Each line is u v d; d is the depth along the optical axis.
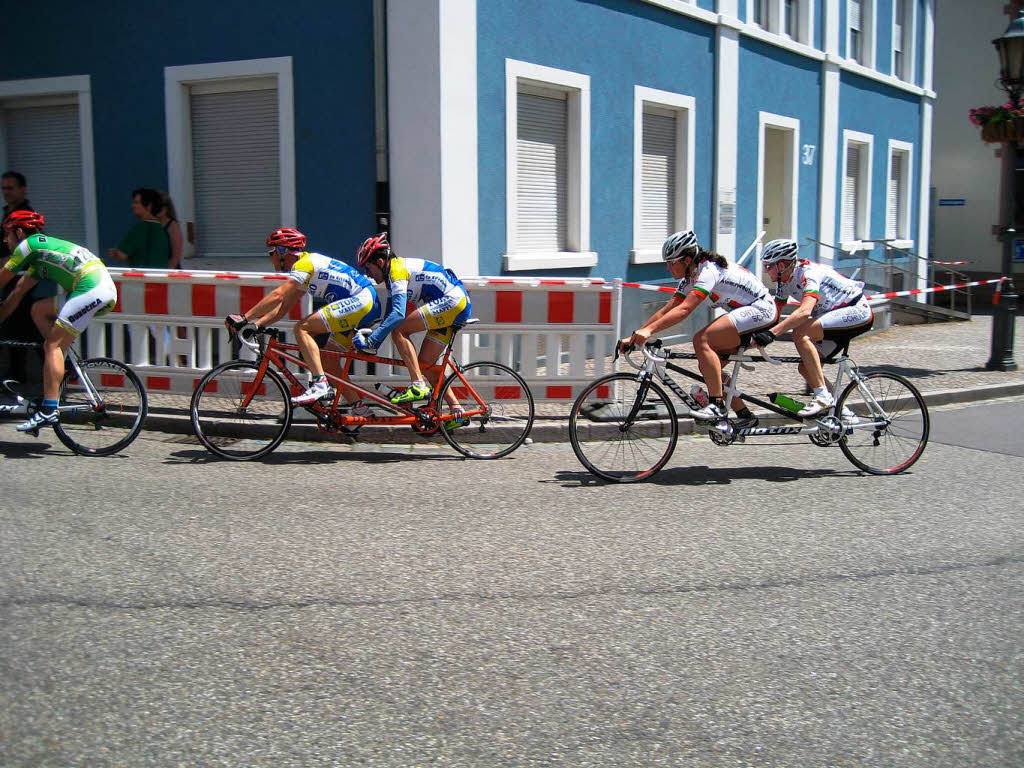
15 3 10.86
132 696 3.17
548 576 4.38
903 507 5.67
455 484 6.09
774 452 7.22
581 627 3.81
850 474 6.53
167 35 10.21
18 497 5.49
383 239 6.52
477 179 9.65
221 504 5.46
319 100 9.68
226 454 6.62
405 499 5.68
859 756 2.88
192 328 7.83
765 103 14.77
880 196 19.34
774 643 3.69
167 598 4.02
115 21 10.41
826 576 4.45
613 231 11.69
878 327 15.64
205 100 10.30
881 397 6.48
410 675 3.36
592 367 8.02
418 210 9.34
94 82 10.59
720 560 4.65
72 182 11.04
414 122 9.23
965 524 5.32
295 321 7.66
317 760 2.80
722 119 13.57
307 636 3.67
